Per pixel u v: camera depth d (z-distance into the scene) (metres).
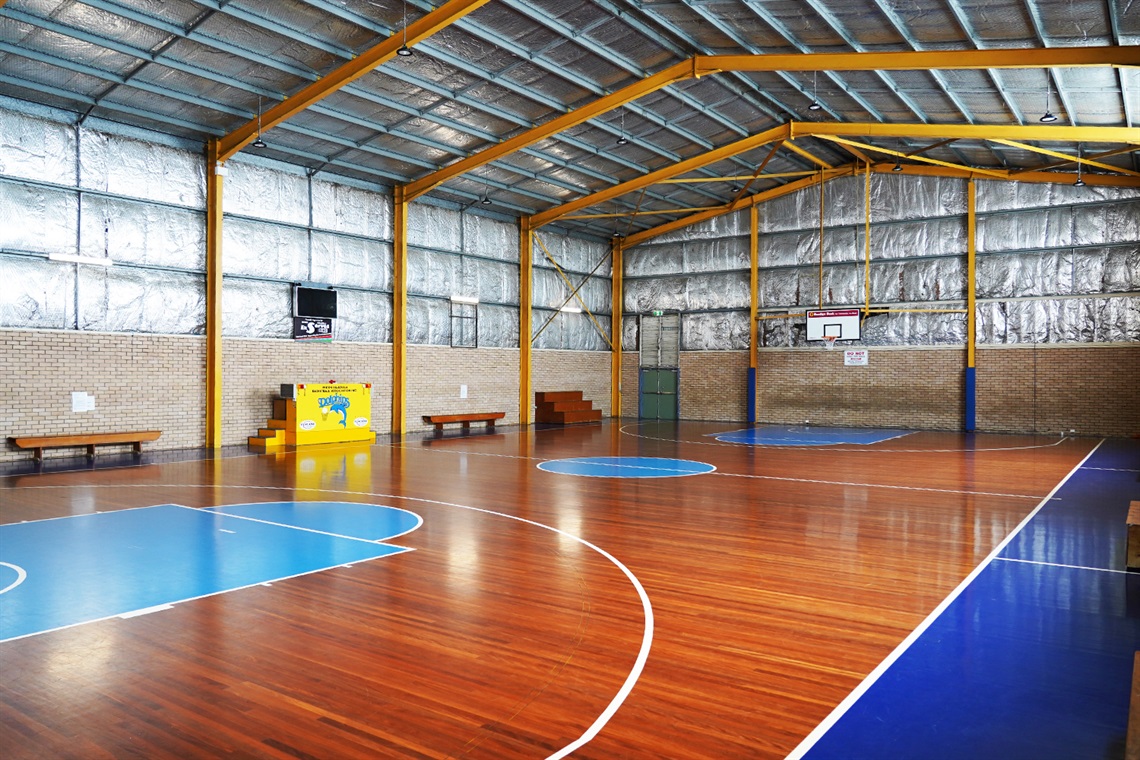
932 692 4.02
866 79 14.75
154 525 8.26
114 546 7.26
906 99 15.52
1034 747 3.42
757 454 15.26
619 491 10.62
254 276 16.94
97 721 3.63
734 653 4.60
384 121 16.17
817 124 16.84
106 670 4.27
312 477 11.93
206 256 16.12
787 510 9.23
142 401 15.15
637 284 26.47
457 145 17.75
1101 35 11.54
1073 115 15.09
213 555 6.93
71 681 4.11
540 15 12.84
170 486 11.00
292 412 16.52
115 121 14.78
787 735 3.53
